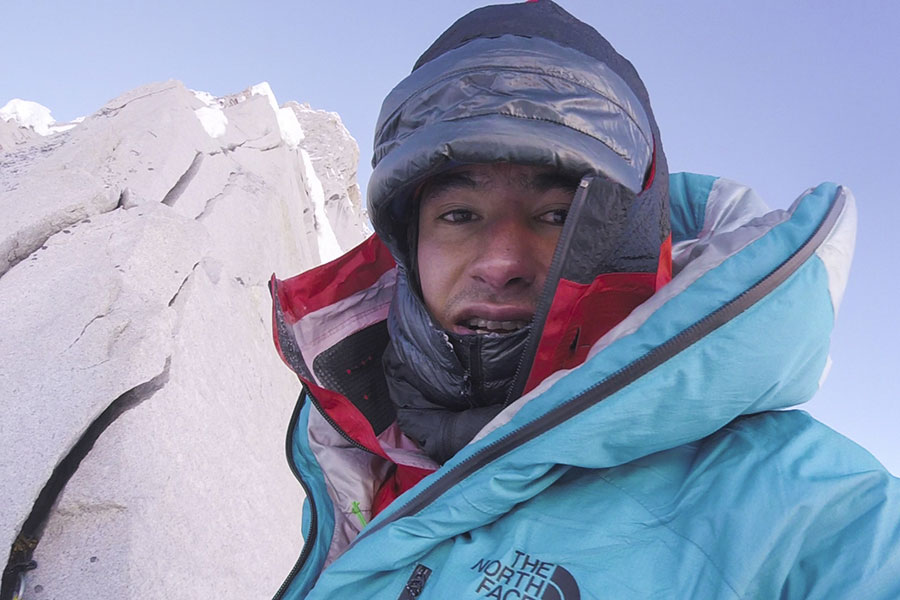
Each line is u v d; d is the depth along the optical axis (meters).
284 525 3.97
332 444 1.23
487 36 0.94
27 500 2.71
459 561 0.75
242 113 8.37
